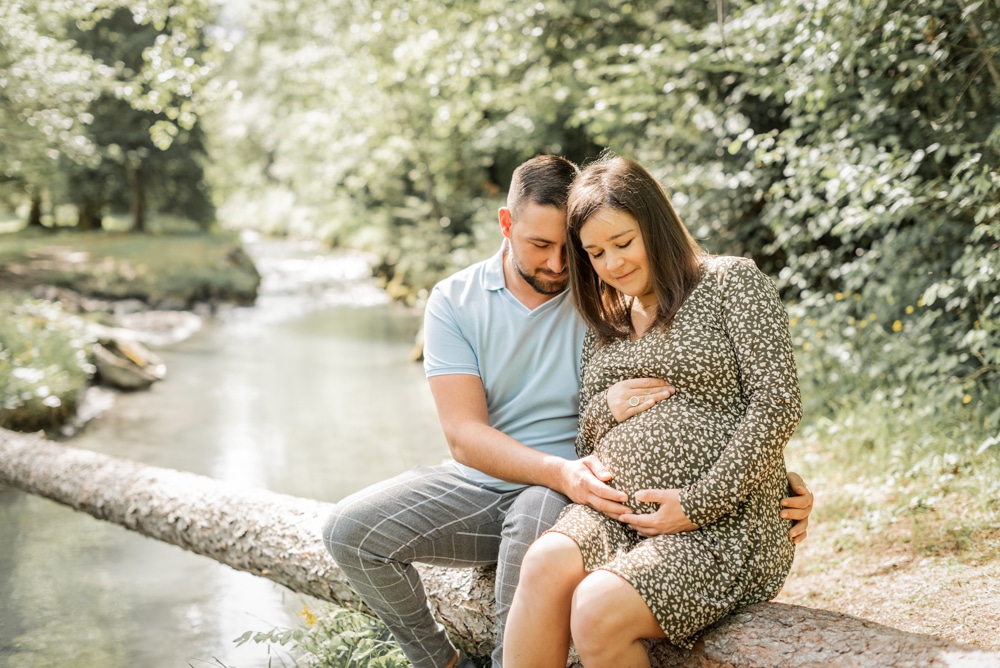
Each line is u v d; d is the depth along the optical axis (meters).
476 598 2.67
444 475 2.59
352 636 2.80
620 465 2.19
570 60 8.99
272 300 17.98
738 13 5.77
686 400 2.19
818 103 4.68
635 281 2.24
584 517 2.16
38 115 12.05
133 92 8.23
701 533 2.10
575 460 2.30
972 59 4.41
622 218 2.18
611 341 2.37
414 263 17.69
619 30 8.52
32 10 10.76
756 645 2.02
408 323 14.96
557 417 2.53
